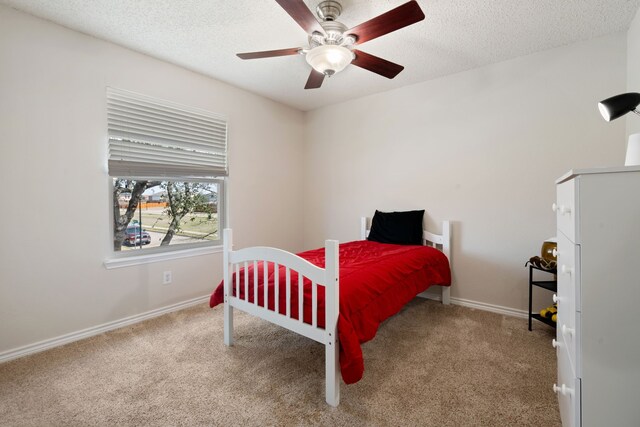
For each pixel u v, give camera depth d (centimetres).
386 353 204
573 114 242
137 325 249
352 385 169
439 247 312
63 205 217
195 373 180
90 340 222
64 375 177
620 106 119
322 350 208
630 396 88
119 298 246
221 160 320
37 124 205
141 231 269
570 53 242
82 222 227
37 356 199
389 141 343
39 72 205
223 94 318
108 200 241
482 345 214
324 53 178
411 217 315
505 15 203
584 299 93
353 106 371
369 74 299
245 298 202
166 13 201
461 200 297
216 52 255
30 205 203
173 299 280
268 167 370
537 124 257
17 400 155
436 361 194
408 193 331
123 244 257
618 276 89
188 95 288
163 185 283
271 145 372
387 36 229
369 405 152
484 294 287
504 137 272
